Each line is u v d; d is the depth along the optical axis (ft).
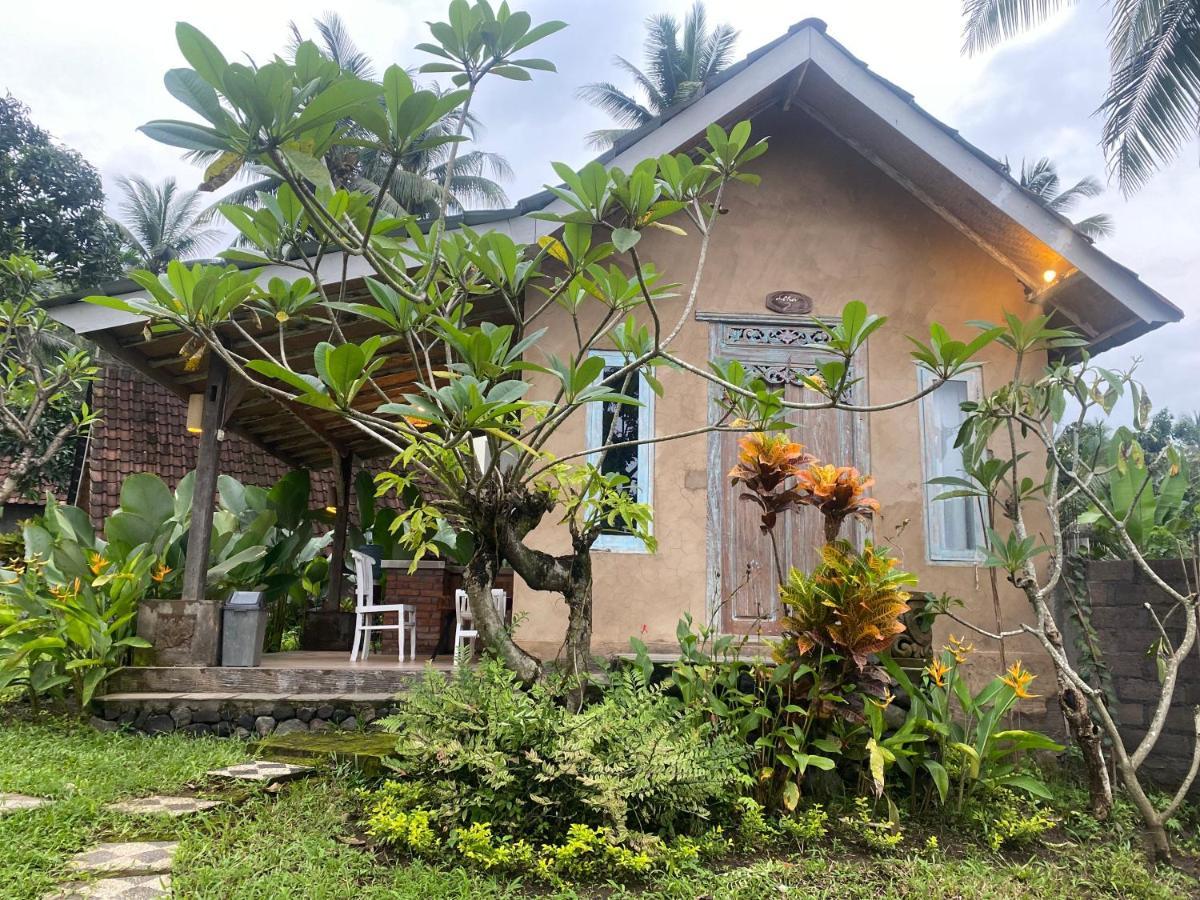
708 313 22.26
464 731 13.19
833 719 15.14
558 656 15.21
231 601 20.54
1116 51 34.30
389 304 13.62
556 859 11.37
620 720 13.19
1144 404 16.43
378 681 19.34
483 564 14.35
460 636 22.27
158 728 18.62
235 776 14.40
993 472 17.30
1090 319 22.35
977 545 19.17
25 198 55.77
